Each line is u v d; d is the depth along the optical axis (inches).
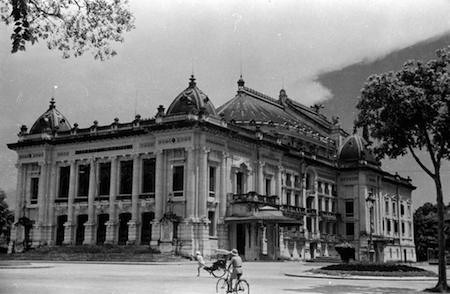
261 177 3294.8
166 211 2837.1
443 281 1207.6
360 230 4146.2
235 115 4030.5
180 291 1069.1
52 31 791.1
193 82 3058.6
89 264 2313.0
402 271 1733.5
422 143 1363.2
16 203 3408.0
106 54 847.7
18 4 613.3
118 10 832.3
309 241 3636.8
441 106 1284.4
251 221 2903.5
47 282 1266.0
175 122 2847.0
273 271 1921.8
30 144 3383.4
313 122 4635.8
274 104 4581.7
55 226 3312.0
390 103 1296.8
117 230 3080.7
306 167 3816.4
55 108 3528.5
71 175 3284.9
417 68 1314.0
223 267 1478.8
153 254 2637.8
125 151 3115.2
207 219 2822.3
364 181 4197.8
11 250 3307.1
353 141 4352.9
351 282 1439.5
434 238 5398.6
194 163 2819.9
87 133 3272.6
